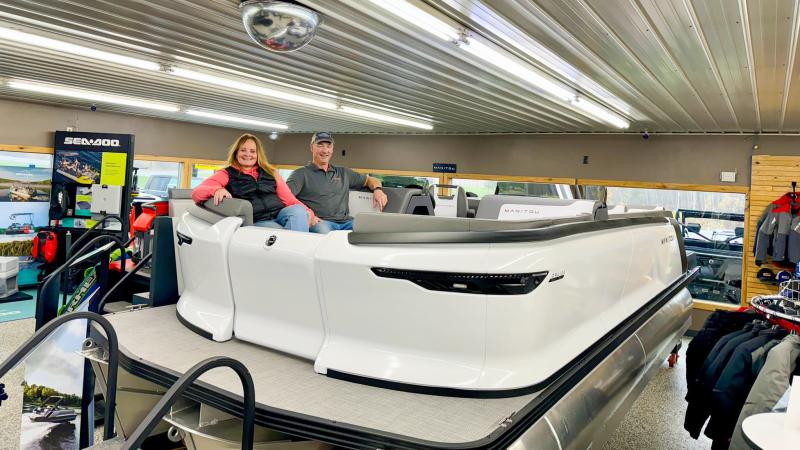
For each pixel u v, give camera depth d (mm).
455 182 9461
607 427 2195
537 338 1705
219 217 2195
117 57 4770
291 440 1701
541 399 1622
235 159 2826
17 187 7867
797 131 6496
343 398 1598
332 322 1802
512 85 4953
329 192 3604
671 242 3592
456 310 1619
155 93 6738
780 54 3531
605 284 2279
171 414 1767
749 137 6832
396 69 4723
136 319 2371
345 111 7328
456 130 8914
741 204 7082
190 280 2318
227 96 6637
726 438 2725
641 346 2631
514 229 1666
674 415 4004
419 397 1624
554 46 3658
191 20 3588
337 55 4336
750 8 2797
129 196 6586
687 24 3094
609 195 8062
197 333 2158
